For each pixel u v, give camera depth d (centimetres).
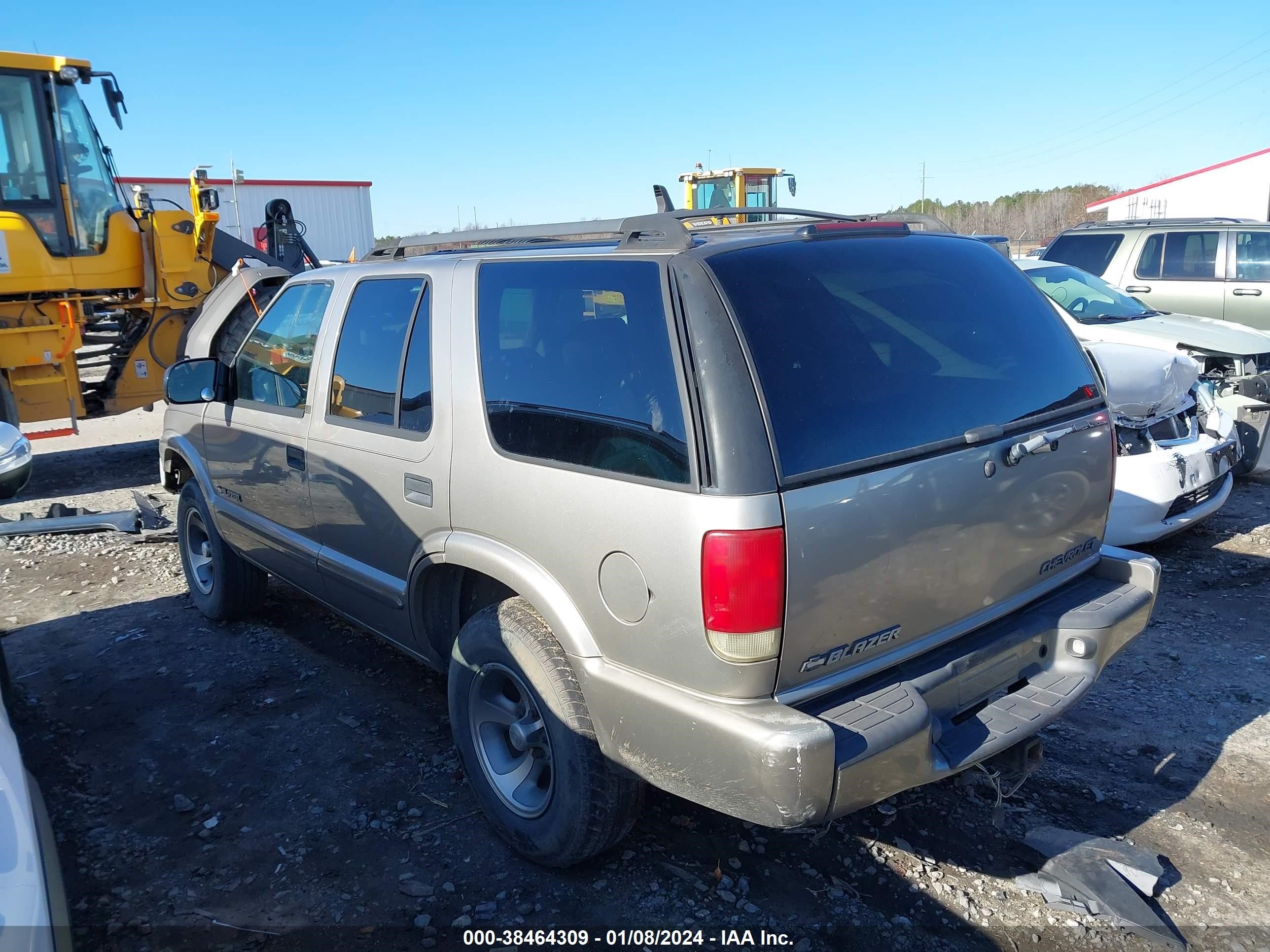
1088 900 291
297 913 294
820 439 245
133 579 611
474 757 327
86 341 946
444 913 293
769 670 237
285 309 434
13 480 398
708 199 2083
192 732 407
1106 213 4200
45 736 407
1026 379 306
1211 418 611
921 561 263
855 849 319
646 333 260
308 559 408
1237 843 321
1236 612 510
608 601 263
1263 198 3156
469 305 320
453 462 314
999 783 318
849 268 284
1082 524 321
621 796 285
